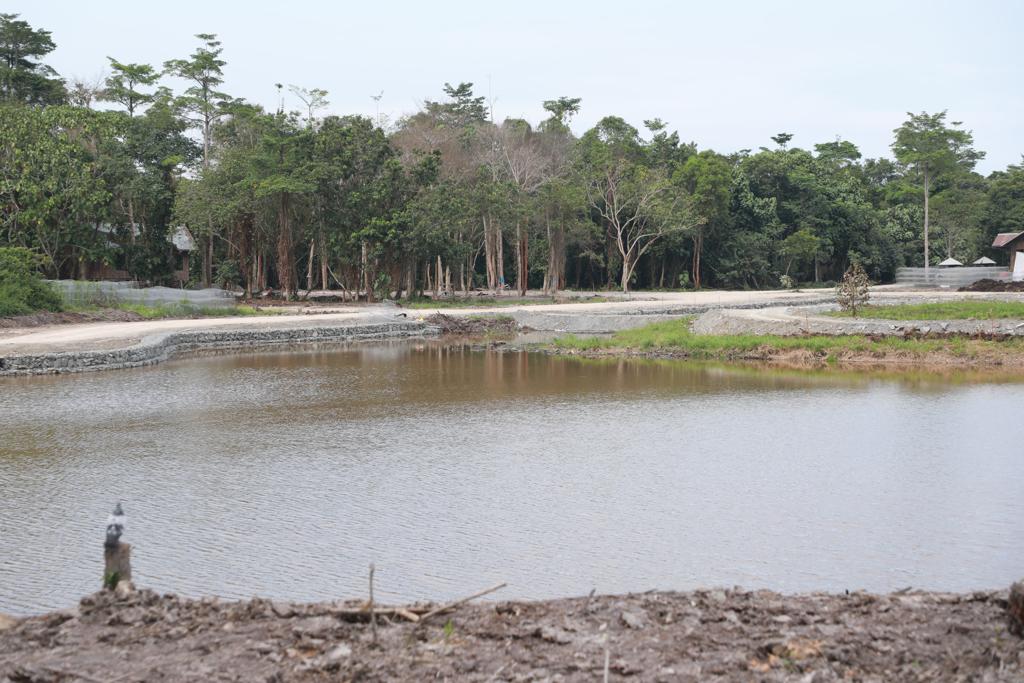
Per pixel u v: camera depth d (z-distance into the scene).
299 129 69.69
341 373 34.94
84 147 67.94
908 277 89.75
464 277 87.69
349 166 67.88
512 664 7.68
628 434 22.16
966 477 17.47
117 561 9.72
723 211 97.38
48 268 63.16
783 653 7.82
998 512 15.11
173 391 29.83
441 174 74.81
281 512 15.32
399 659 7.79
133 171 69.50
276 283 89.88
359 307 64.12
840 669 7.49
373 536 13.96
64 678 7.39
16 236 61.81
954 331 40.44
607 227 90.88
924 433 21.89
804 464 18.66
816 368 35.81
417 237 65.56
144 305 55.53
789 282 96.06
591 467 18.50
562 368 36.66
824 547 13.34
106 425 23.64
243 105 83.56
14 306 46.56
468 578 12.12
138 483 17.41
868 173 135.75
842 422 23.53
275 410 26.06
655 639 8.23
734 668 7.51
